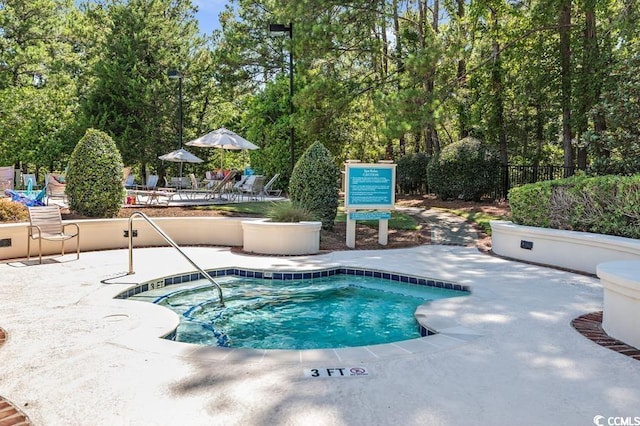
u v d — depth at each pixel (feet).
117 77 82.58
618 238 25.57
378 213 36.01
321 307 22.16
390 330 18.86
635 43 43.39
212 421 9.66
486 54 55.26
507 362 12.98
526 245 30.32
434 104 39.83
